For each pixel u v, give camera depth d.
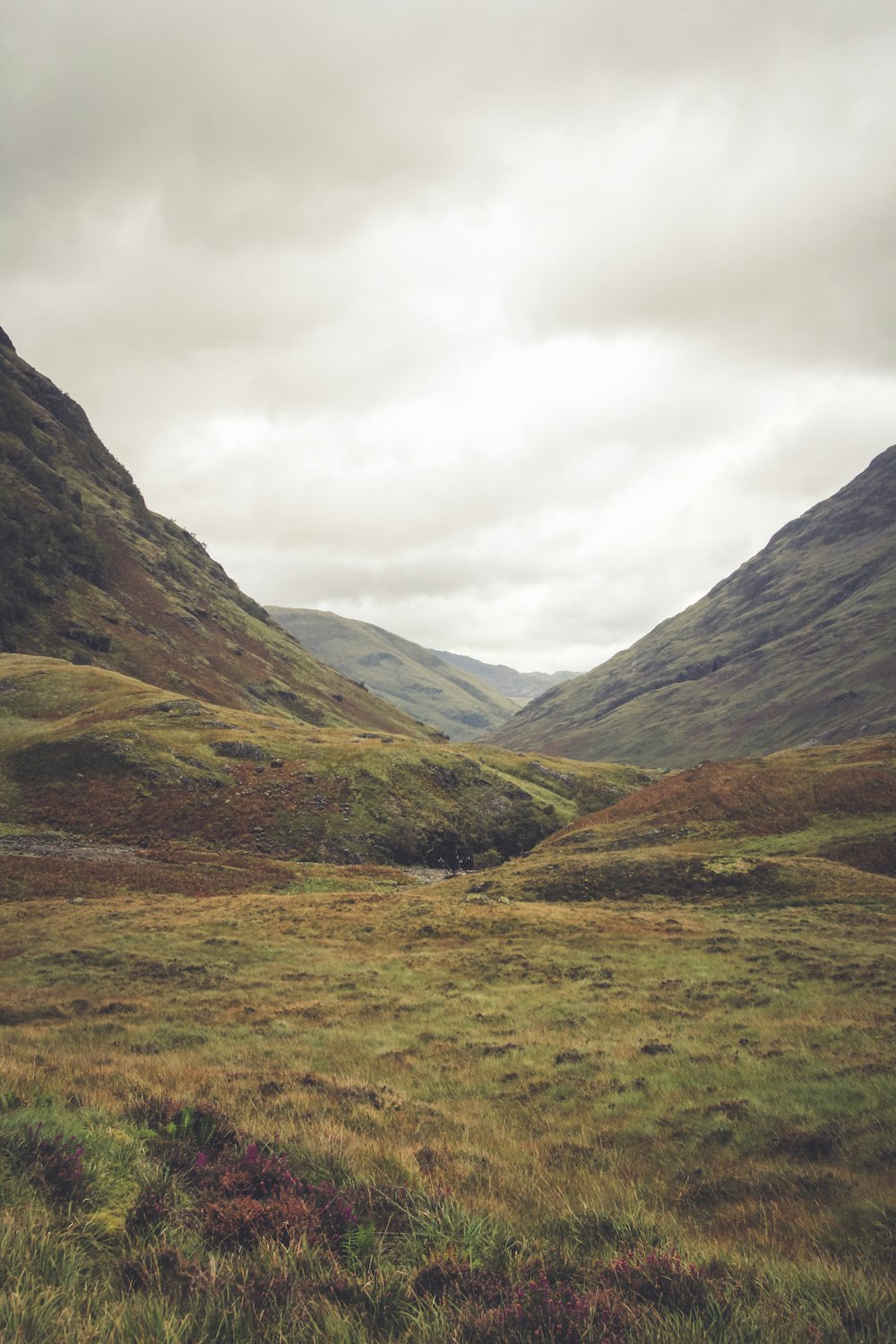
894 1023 19.98
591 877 49.38
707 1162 12.95
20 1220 6.44
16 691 110.62
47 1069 14.83
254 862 66.75
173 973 30.59
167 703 106.88
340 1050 21.72
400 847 84.50
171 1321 5.23
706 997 25.33
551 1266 7.04
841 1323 5.93
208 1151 9.83
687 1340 5.54
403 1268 6.91
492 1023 24.23
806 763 75.56
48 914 40.88
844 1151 12.49
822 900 41.56
